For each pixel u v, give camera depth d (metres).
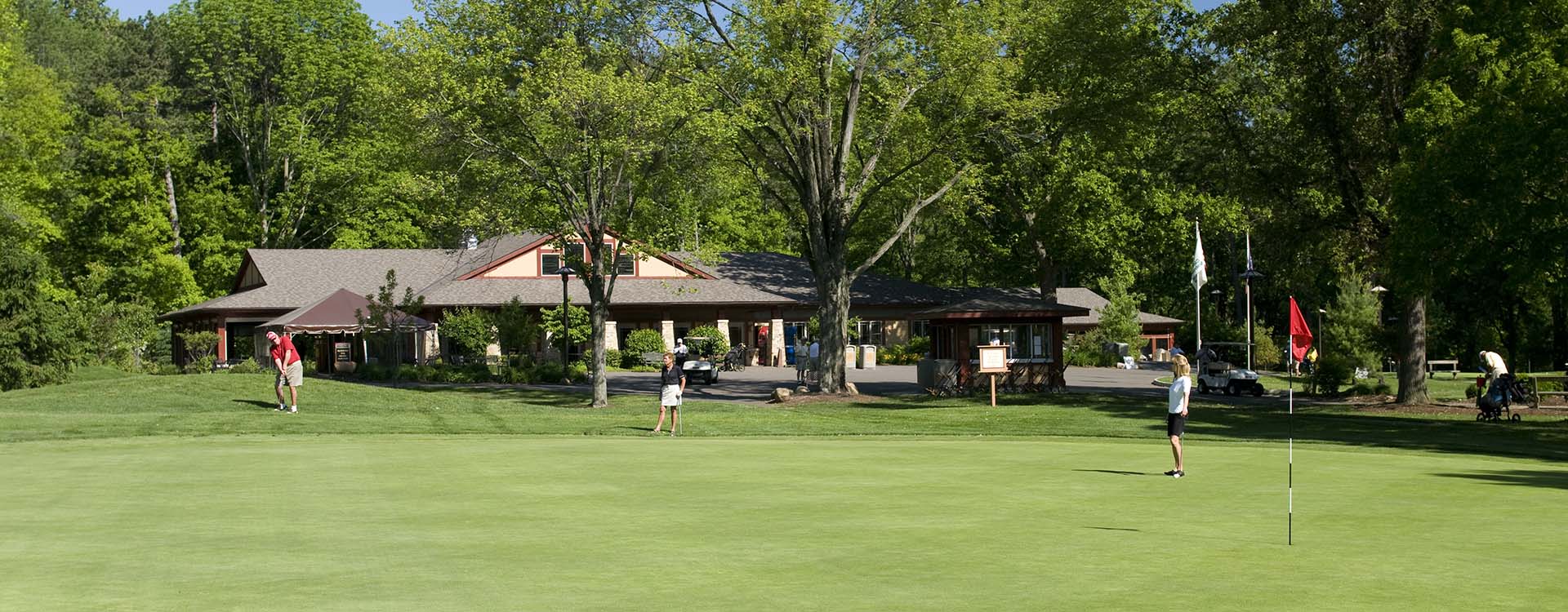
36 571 10.42
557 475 17.92
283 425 28.33
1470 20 30.64
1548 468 19.02
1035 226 62.50
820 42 37.62
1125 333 69.44
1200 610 8.91
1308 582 9.94
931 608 8.99
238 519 13.46
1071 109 46.00
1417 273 29.14
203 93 75.25
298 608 9.00
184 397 35.22
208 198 70.62
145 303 65.38
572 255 37.75
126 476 17.94
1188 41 40.88
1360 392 42.66
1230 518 13.46
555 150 35.22
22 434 25.94
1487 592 9.51
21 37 64.25
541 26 36.06
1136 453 21.64
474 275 63.94
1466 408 35.62
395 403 35.81
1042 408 35.41
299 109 71.44
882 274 89.38
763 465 19.36
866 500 15.00
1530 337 53.59
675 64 37.78
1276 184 38.56
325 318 51.88
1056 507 14.40
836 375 41.44
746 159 41.78
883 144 42.38
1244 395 42.91
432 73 34.31
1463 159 27.64
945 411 34.12
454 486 16.52
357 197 73.69
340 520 13.40
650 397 40.25
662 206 38.03
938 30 39.53
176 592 9.54
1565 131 25.56
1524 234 27.00
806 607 9.03
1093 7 45.94
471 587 9.78
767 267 70.31
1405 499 15.04
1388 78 34.81
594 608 9.00
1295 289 80.25
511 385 48.12
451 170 36.75
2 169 55.25
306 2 72.75
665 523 13.14
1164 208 59.94
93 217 67.75
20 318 42.03
